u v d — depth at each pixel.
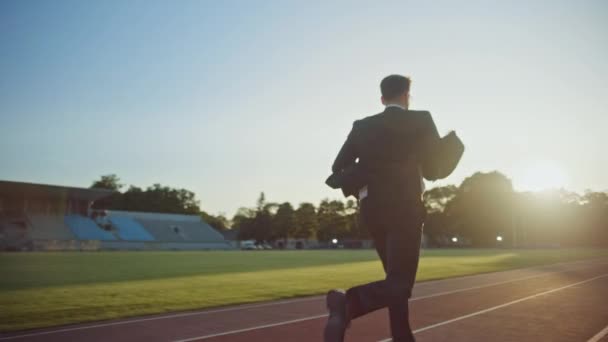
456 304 7.90
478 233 83.06
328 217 110.75
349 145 2.40
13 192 61.75
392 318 2.27
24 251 51.25
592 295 9.27
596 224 85.50
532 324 5.89
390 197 2.14
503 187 82.88
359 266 21.30
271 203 109.69
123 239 67.81
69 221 66.44
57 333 5.58
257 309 7.54
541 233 86.81
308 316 6.75
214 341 4.94
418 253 2.16
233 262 25.53
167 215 83.00
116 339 5.14
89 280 13.53
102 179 106.50
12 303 8.20
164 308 7.57
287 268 19.70
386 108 2.40
